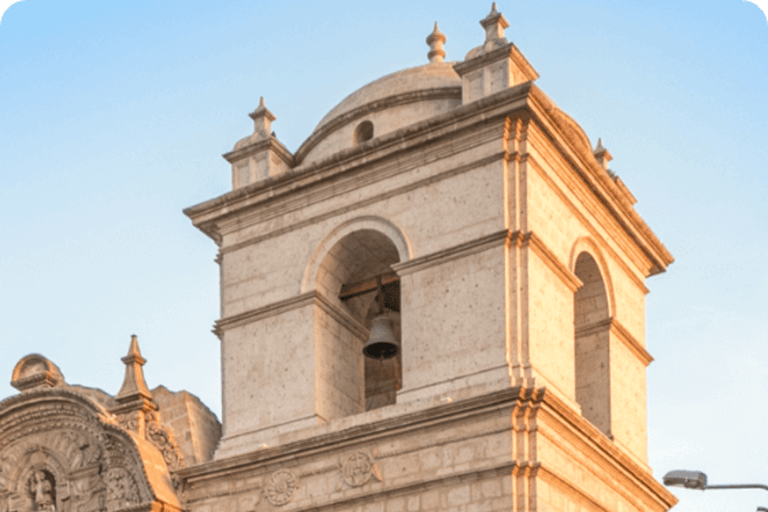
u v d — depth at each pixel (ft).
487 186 139.03
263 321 148.36
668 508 152.87
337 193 148.05
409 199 143.43
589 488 136.98
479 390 131.75
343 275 150.30
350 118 153.38
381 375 165.17
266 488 139.74
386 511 132.77
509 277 135.64
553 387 135.23
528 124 139.23
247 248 152.46
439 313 137.59
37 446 152.87
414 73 155.63
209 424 152.87
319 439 137.49
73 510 148.15
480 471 128.57
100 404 152.05
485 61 143.74
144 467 142.92
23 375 158.40
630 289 159.63
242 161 157.07
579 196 148.87
